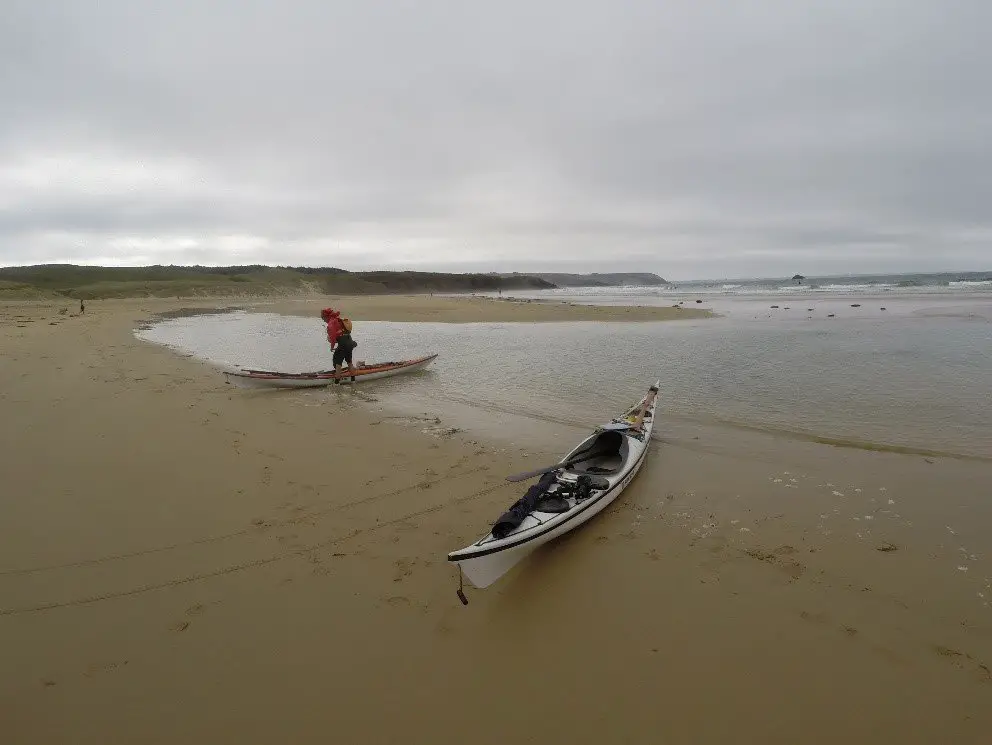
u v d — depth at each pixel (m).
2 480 8.13
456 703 4.15
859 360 17.12
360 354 22.33
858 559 5.93
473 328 32.38
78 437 10.20
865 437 9.87
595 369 17.36
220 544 6.39
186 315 49.66
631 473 8.02
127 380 15.87
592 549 6.34
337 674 4.44
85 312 47.75
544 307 45.09
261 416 12.01
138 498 7.57
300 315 46.88
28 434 10.34
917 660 4.47
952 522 6.68
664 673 4.41
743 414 11.61
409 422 11.56
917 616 4.99
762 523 6.80
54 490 7.80
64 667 4.50
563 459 8.30
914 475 8.12
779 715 3.99
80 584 5.61
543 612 5.23
